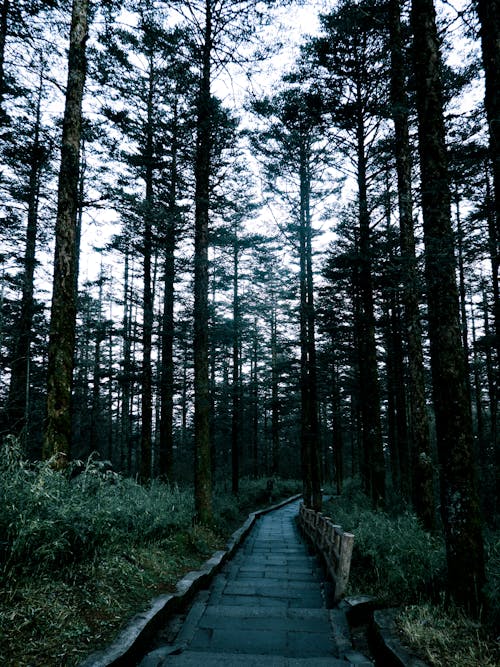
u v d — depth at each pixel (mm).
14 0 8344
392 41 9859
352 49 12008
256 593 6000
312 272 16734
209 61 10453
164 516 7371
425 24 5215
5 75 10391
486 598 4008
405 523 6930
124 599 4371
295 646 4004
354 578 5863
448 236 4742
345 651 3891
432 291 4844
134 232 14109
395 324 17594
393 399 22203
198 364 10883
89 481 5594
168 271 16219
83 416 22562
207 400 10844
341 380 22656
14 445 4758
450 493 4449
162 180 14422
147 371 15500
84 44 7539
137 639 3557
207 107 10367
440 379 4672
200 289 11172
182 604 5086
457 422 4523
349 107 12438
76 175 7320
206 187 11289
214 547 8891
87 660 3031
